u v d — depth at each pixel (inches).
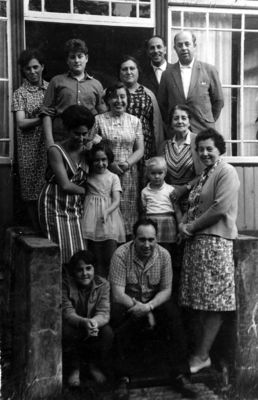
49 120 187.3
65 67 265.9
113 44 255.6
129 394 160.6
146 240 166.7
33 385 155.3
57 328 157.1
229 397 160.2
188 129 190.7
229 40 237.8
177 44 206.4
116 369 162.9
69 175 173.3
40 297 155.6
